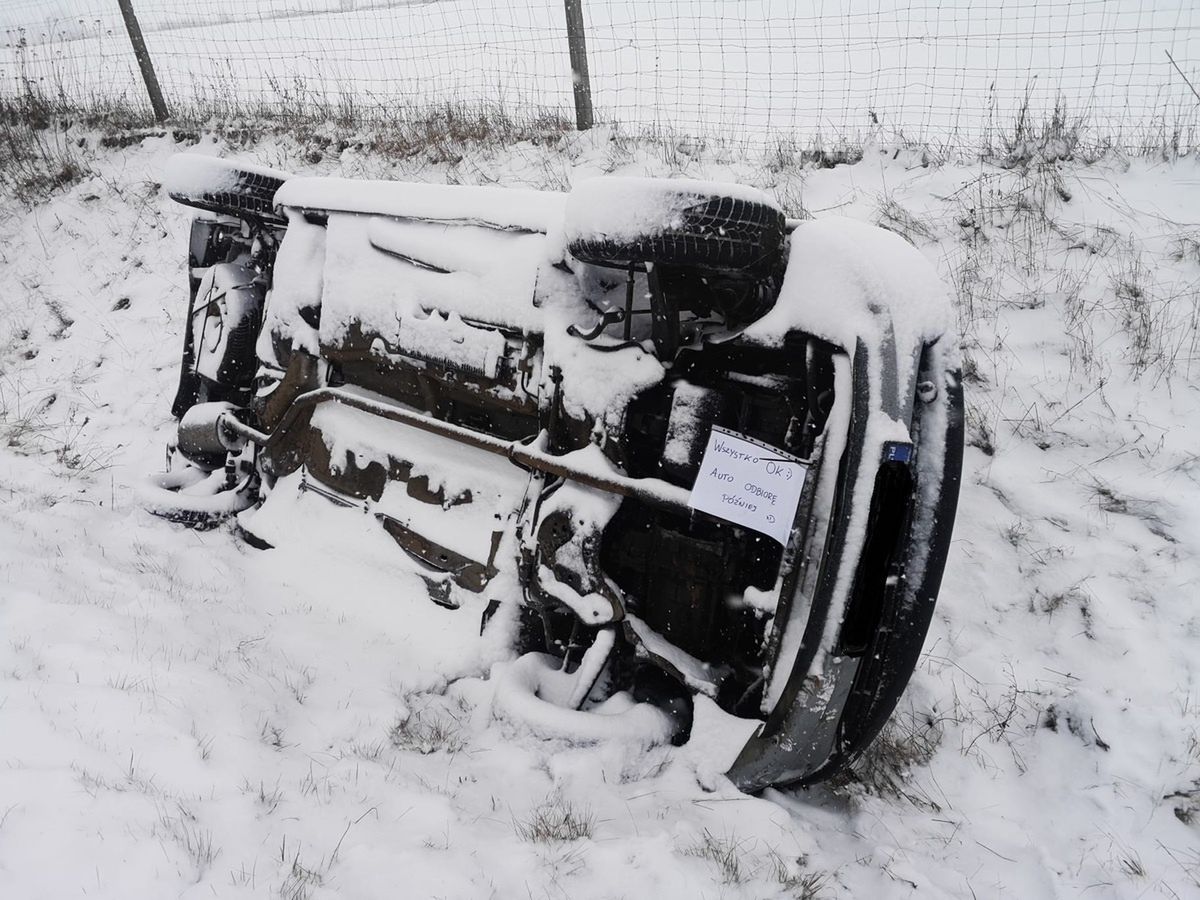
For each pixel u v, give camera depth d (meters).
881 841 3.24
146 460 6.61
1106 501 4.51
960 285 5.72
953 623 4.28
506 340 3.98
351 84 11.50
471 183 8.23
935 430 3.11
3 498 5.31
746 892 2.81
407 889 2.70
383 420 4.66
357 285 4.52
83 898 2.49
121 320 8.20
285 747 3.43
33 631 3.74
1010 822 3.38
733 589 3.57
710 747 3.40
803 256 3.23
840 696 3.06
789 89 10.19
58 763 2.97
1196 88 8.74
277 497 5.04
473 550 4.17
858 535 2.97
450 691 3.96
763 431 3.53
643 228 3.15
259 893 2.61
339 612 4.46
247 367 5.44
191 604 4.34
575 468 3.64
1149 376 4.97
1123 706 3.75
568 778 3.32
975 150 7.03
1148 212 5.93
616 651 3.83
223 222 5.48
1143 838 3.28
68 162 10.27
